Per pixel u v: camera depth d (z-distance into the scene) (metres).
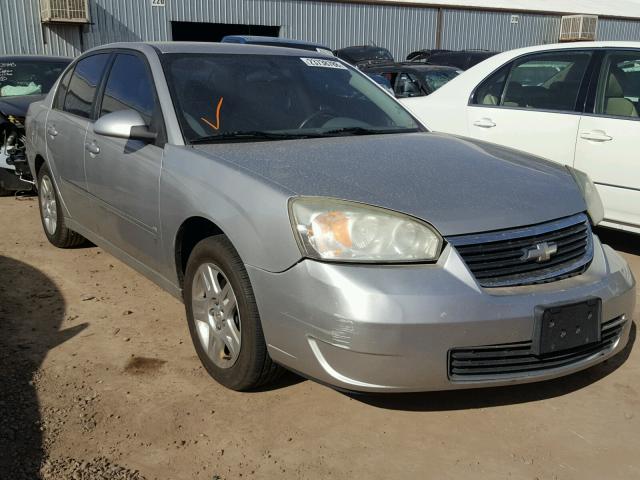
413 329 2.38
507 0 24.16
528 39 23.47
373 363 2.41
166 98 3.44
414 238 2.50
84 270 4.70
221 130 3.38
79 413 2.85
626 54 4.95
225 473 2.49
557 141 5.16
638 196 4.72
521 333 2.51
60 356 3.38
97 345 3.52
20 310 3.96
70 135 4.39
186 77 3.58
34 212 6.50
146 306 4.07
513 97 5.54
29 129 5.23
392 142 3.45
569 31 23.03
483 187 2.82
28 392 3.01
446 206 2.61
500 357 2.54
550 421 2.86
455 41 22.28
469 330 2.43
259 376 2.87
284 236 2.55
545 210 2.76
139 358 3.38
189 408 2.91
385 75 10.52
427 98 6.21
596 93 5.03
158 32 18.25
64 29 17.16
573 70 5.21
